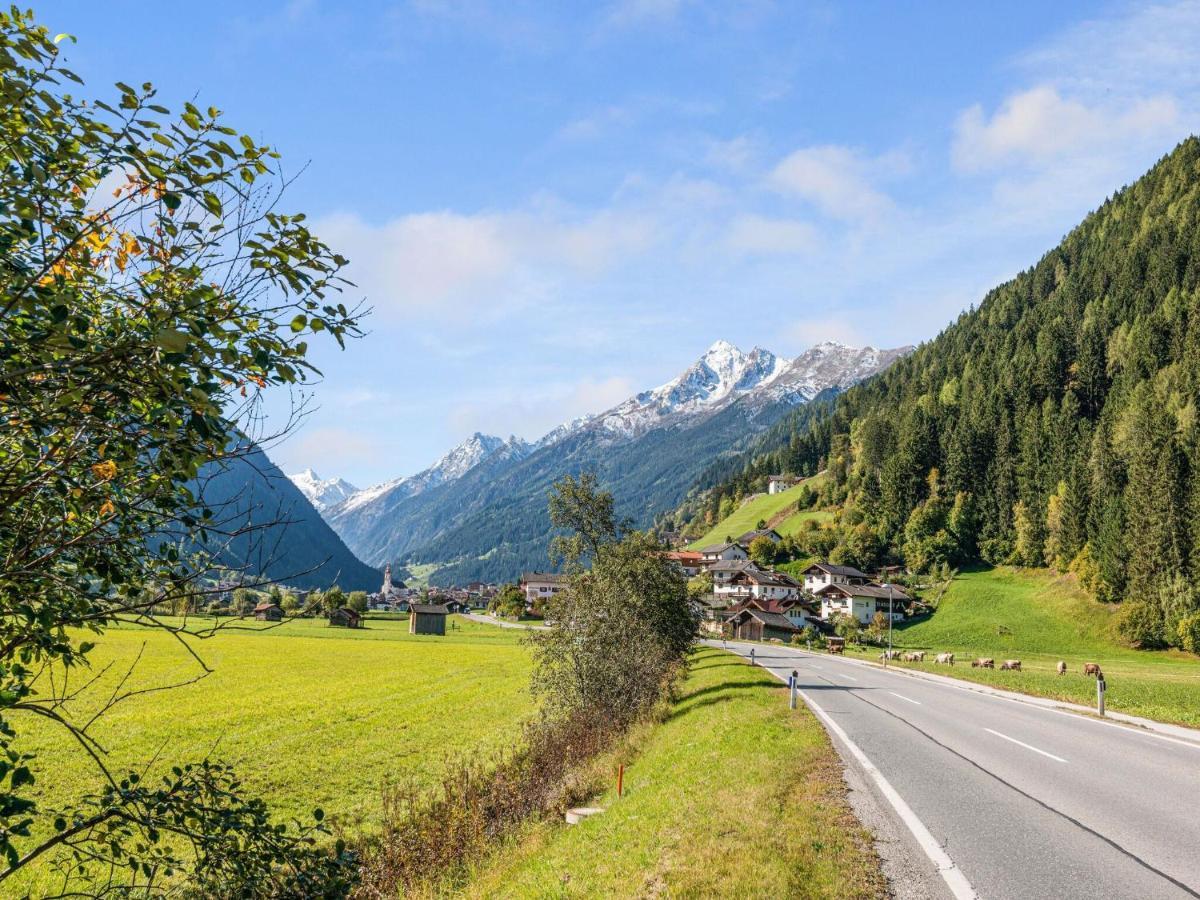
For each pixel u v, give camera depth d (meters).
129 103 4.52
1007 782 12.41
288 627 114.81
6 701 4.68
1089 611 102.75
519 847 12.29
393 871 11.73
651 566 32.72
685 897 7.26
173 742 29.69
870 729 18.56
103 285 4.91
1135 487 101.12
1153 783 12.43
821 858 8.23
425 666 63.34
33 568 4.57
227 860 5.17
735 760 14.11
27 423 4.08
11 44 4.18
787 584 132.88
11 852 4.56
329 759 26.95
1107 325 165.38
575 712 25.47
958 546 134.00
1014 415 152.88
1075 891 7.36
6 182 4.05
